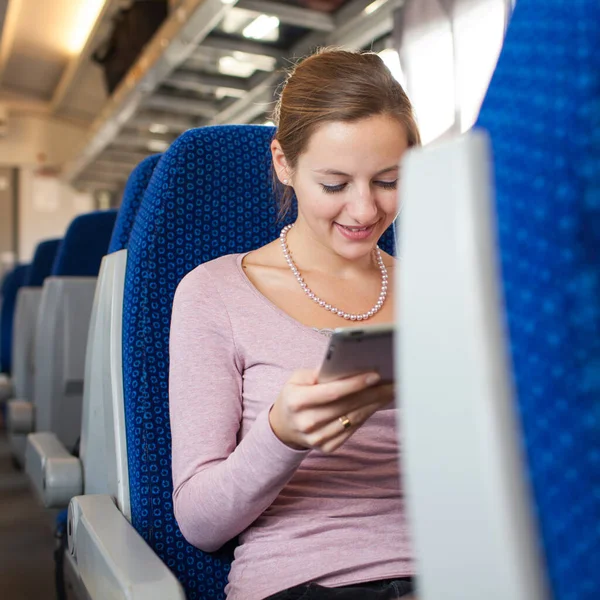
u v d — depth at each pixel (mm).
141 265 1242
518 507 373
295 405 718
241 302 1118
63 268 2605
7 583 2600
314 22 3980
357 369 677
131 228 1413
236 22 4203
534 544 377
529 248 416
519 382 412
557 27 439
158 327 1232
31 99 12039
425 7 3213
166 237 1263
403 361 415
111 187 10844
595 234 409
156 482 1178
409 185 410
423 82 3248
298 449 857
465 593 390
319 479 1056
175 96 5957
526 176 422
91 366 1425
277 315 1111
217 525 963
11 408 2574
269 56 4652
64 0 8016
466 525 386
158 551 1152
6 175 12070
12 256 12086
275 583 964
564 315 405
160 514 1167
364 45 4090
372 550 995
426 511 407
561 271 406
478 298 376
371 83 1018
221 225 1308
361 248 1095
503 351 383
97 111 11250
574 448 401
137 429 1188
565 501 400
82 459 1518
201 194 1297
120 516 1126
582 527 399
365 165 1016
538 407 406
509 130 440
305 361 1077
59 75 10734
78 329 2521
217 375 1068
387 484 1075
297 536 1013
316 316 1154
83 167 9219
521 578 368
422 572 414
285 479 903
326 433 745
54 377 2506
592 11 423
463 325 380
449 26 3057
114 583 886
